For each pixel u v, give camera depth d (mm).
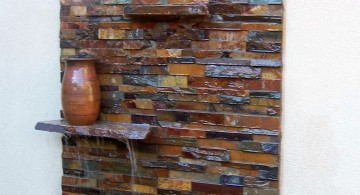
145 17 2670
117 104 2781
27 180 3070
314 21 2439
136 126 2699
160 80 2680
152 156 2719
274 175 2494
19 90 3031
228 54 2541
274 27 2459
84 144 2873
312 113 2475
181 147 2652
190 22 2596
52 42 2934
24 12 2977
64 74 2730
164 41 2652
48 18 2930
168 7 2547
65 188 2936
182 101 2643
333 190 2467
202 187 2627
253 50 2498
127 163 2785
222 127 2574
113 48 2762
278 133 2480
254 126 2516
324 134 2463
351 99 2412
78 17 2822
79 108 2656
